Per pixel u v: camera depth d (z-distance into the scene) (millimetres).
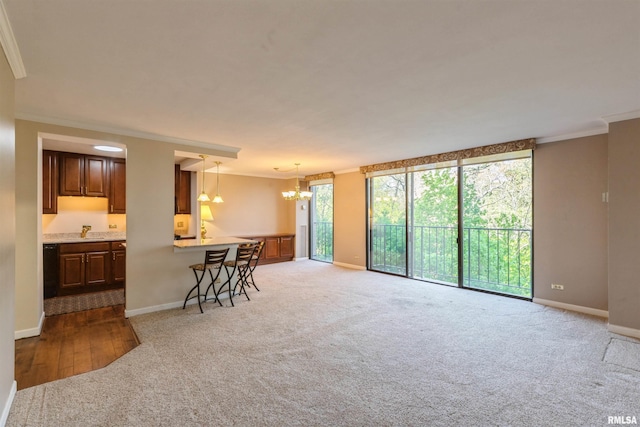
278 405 2027
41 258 3498
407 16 1564
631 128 3119
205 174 7008
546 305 4152
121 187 5344
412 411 1970
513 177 4668
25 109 2953
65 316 3756
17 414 1925
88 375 2402
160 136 3941
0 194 1712
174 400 2076
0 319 1740
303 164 6301
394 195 6223
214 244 4348
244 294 4707
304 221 8281
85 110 2971
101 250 4871
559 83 2389
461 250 5137
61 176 4793
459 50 1905
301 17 1571
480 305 4176
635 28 1661
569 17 1572
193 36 1745
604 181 3697
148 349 2844
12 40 1745
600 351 2797
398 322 3545
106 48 1867
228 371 2459
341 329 3334
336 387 2238
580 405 2029
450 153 4984
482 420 1885
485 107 2932
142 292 3830
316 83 2385
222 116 3164
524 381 2316
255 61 2041
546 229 4164
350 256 6973
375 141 4305
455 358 2680
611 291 3246
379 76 2264
